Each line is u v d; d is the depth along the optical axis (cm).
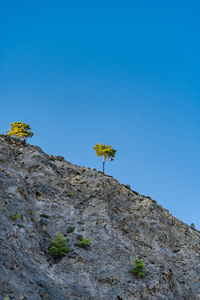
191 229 6650
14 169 5603
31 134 7450
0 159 5547
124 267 4259
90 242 4547
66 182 5991
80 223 4909
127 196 6488
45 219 4719
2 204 4300
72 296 3541
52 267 3859
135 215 5909
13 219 4138
